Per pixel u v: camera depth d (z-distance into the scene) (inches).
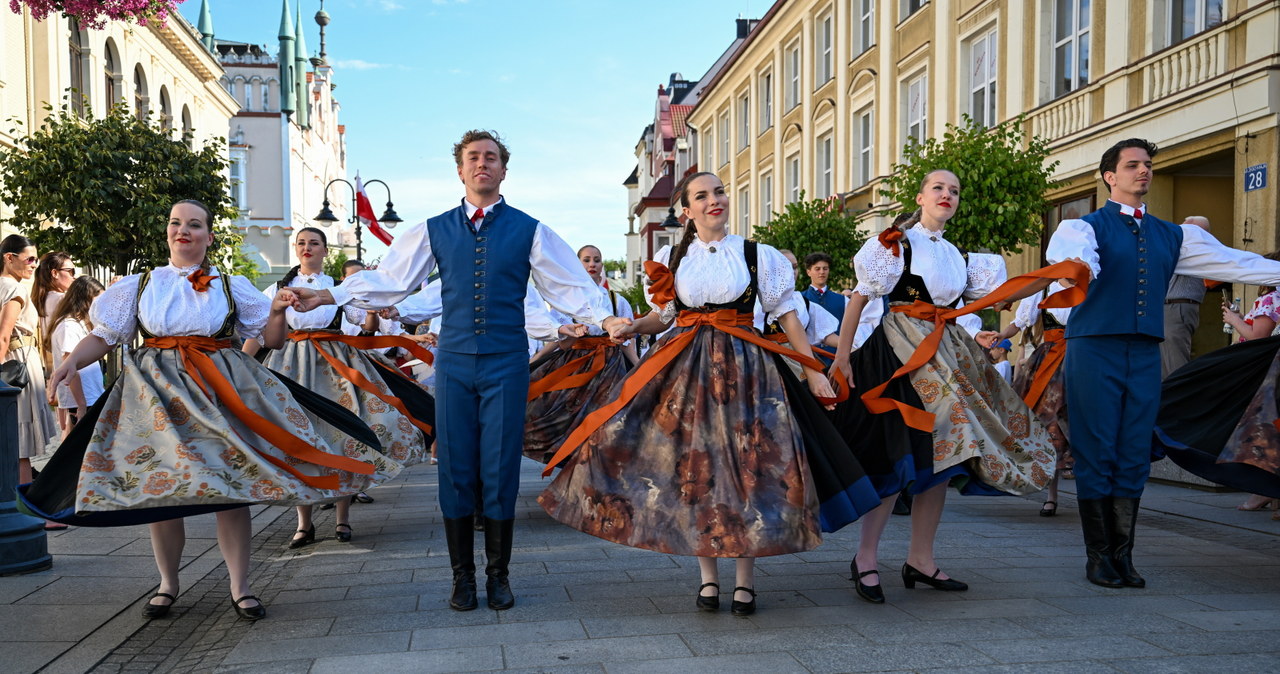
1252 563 175.6
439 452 152.2
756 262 147.9
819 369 148.0
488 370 150.5
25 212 534.0
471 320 151.5
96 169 533.6
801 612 142.6
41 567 176.2
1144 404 159.0
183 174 562.9
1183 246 166.4
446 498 150.6
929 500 154.6
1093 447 160.2
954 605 146.2
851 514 136.9
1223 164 411.8
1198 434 169.2
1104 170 167.0
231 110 1196.5
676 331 151.5
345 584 166.6
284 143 1724.9
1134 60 429.7
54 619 144.5
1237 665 116.3
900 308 159.9
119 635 136.3
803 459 135.5
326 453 148.0
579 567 177.5
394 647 127.4
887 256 153.5
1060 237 158.4
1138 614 139.8
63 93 686.5
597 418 144.9
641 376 144.5
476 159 153.4
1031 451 157.0
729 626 135.6
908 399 150.3
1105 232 160.7
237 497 131.4
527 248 154.6
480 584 165.0
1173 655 120.2
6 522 173.0
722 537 130.3
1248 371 166.7
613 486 139.7
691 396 141.8
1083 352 161.0
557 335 162.1
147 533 214.2
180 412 140.1
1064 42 489.7
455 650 125.7
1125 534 158.9
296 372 221.9
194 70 1038.4
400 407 224.4
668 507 135.0
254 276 1253.7
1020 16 514.6
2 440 172.7
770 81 990.4
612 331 150.3
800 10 874.1
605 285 267.1
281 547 204.1
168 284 146.9
